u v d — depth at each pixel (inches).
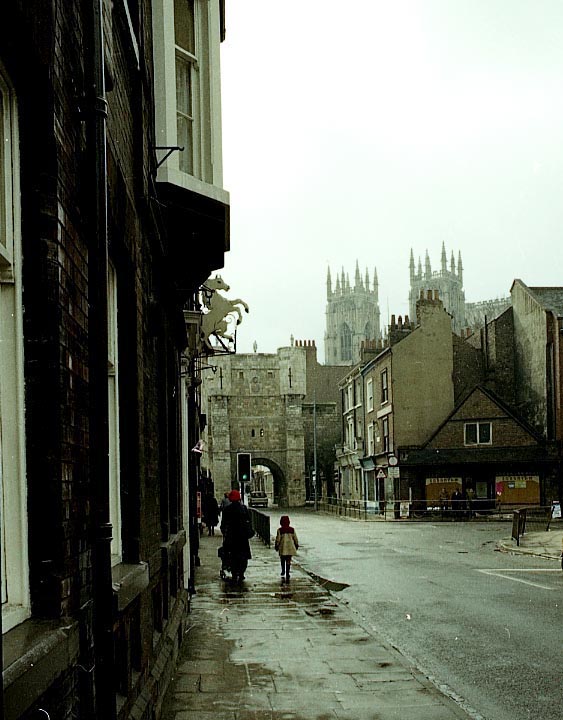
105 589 146.6
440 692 310.0
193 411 812.6
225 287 684.1
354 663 361.4
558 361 1755.7
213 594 603.8
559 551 887.1
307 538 1202.6
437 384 1947.6
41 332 128.6
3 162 120.4
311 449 2947.8
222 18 451.2
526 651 386.3
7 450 122.5
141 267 258.7
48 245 129.6
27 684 102.1
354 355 5007.4
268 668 351.9
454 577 689.0
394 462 1817.2
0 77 118.6
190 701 297.3
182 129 373.1
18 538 122.5
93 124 153.1
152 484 281.9
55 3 134.3
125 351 233.0
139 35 260.7
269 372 2824.8
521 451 1752.0
